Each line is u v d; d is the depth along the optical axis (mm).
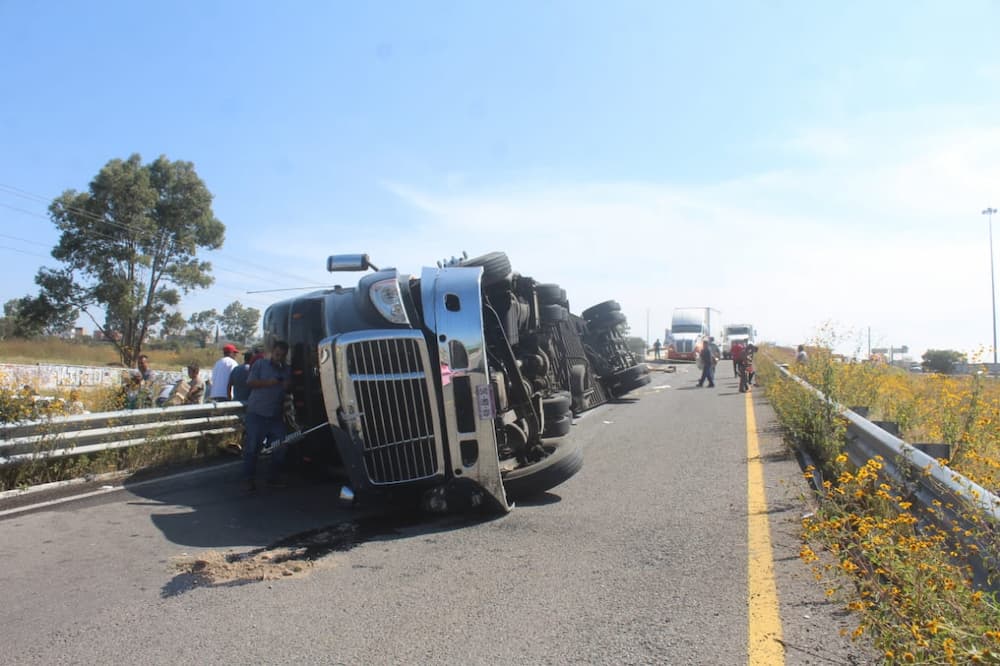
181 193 45719
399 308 6641
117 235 43125
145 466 9352
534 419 7797
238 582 5020
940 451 6051
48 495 7836
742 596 4430
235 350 12203
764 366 24594
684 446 10422
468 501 6664
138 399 11234
